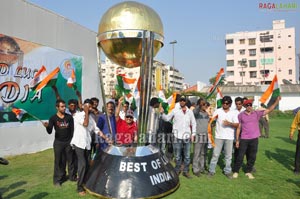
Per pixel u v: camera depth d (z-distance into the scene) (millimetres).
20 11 7340
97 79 11195
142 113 4574
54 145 4832
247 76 49594
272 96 5621
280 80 47938
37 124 7938
